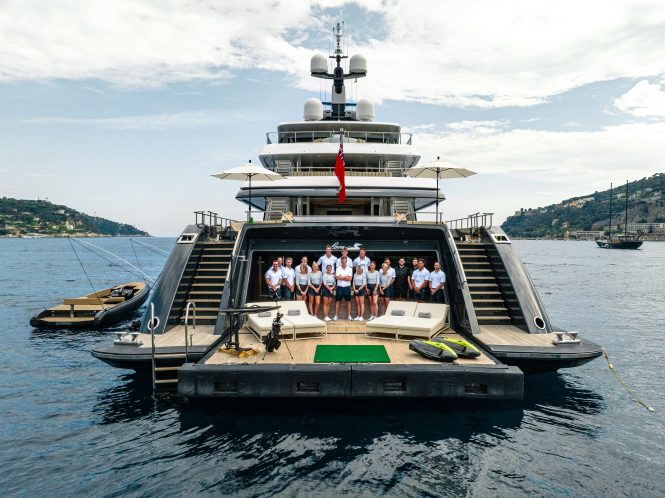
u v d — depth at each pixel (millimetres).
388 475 6691
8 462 7180
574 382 11375
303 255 15234
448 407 9188
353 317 13289
